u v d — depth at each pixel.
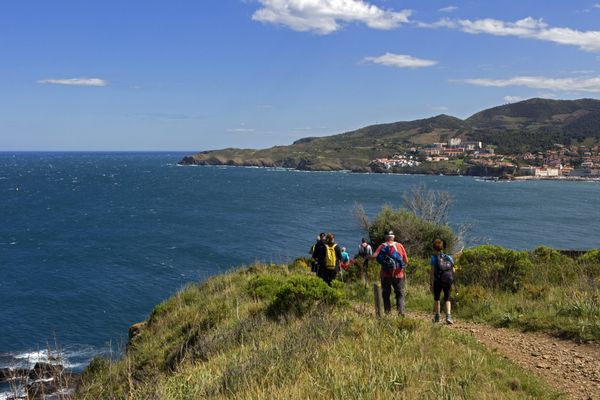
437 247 11.13
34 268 43.69
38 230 66.00
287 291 11.34
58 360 6.59
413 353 7.32
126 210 91.12
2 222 73.38
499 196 135.50
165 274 42.62
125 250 52.53
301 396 5.64
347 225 73.56
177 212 88.94
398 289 10.94
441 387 5.63
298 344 7.56
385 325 8.94
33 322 29.55
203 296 17.20
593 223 82.12
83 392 8.91
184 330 12.91
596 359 7.96
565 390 6.73
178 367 9.33
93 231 65.62
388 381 5.98
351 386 5.84
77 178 186.88
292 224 74.69
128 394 7.23
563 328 9.55
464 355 7.40
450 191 151.12
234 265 46.97
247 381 6.30
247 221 77.81
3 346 25.55
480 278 14.94
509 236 67.06
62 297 34.72
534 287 13.32
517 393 6.14
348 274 17.98
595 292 11.86
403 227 27.41
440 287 11.03
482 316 11.48
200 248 54.66
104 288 37.31
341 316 9.85
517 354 8.44
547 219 86.38
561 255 19.91
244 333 9.95
